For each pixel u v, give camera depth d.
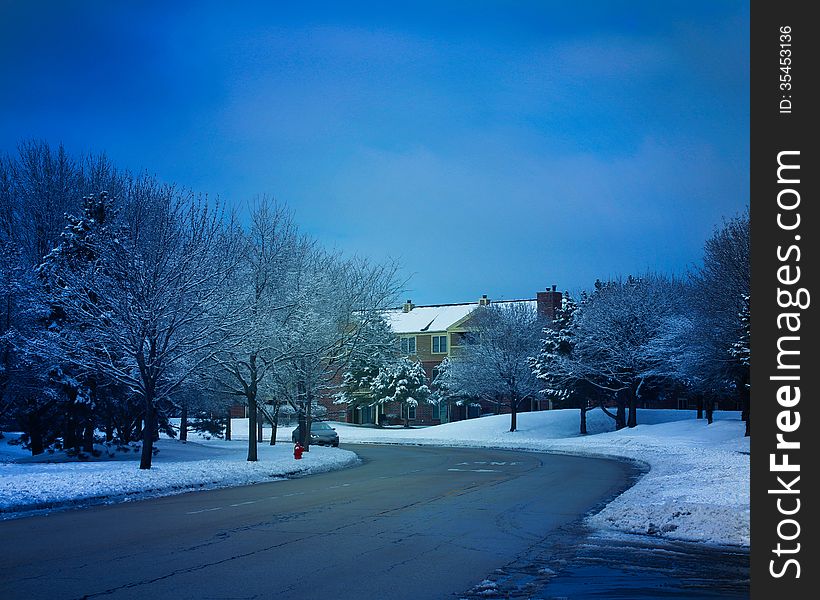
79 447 31.56
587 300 65.81
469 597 8.32
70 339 28.44
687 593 8.59
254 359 31.62
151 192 37.31
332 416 87.75
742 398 43.59
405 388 79.31
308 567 9.88
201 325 27.28
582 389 60.44
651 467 29.92
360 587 8.73
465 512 15.88
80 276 27.69
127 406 35.25
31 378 31.89
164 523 14.30
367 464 34.56
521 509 16.42
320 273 37.22
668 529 12.98
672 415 67.12
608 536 12.69
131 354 25.73
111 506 17.70
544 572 9.73
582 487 21.86
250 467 27.30
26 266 33.34
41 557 10.63
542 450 47.09
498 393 68.12
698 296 50.81
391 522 14.29
